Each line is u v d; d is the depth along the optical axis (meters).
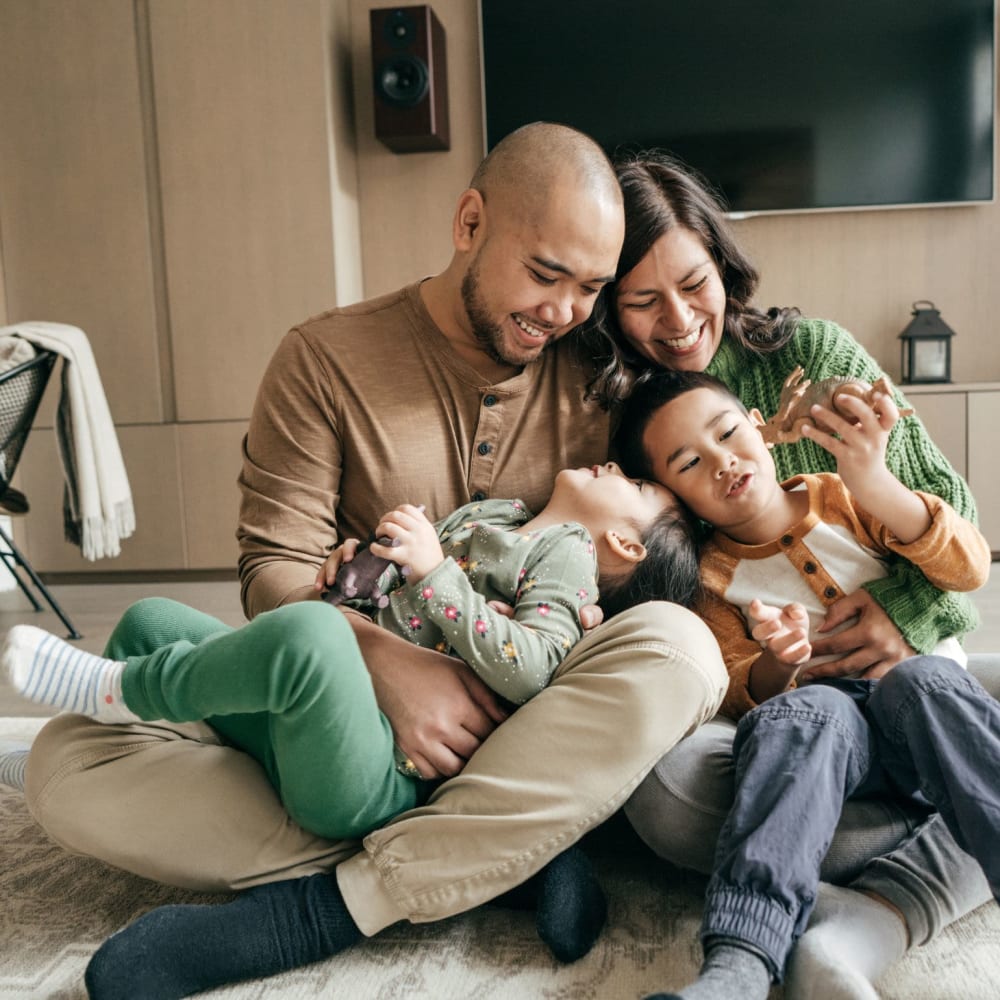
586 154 1.13
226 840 0.97
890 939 0.88
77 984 0.90
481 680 1.04
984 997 0.86
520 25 3.60
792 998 0.80
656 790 0.99
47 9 3.45
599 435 1.31
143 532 3.57
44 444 3.56
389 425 1.26
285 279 3.45
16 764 1.23
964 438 3.35
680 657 0.94
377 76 3.43
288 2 3.36
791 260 3.68
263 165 3.42
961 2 3.45
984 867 0.84
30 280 3.55
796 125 3.55
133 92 3.44
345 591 1.02
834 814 0.88
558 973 0.91
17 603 3.19
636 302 1.26
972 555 1.11
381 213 3.75
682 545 1.16
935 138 3.52
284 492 1.26
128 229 3.49
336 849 0.98
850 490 1.12
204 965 0.87
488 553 1.12
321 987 0.89
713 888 0.83
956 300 3.64
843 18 3.49
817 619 1.15
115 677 0.97
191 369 3.52
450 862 0.92
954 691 0.92
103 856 0.99
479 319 1.19
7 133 3.51
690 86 3.57
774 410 1.36
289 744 0.92
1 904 1.07
